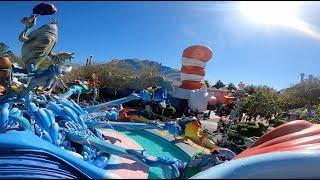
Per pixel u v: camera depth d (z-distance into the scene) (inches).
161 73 1401.3
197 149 469.7
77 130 381.1
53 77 363.6
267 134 366.0
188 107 1154.7
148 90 546.0
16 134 283.3
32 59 397.4
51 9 396.5
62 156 277.4
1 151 263.1
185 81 1191.6
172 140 504.1
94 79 835.4
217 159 338.3
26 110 349.4
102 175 264.7
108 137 469.4
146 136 548.1
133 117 626.2
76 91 522.9
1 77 354.0
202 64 1195.9
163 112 834.2
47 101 392.5
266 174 255.0
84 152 340.2
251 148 356.8
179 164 325.4
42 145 278.4
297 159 265.7
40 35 396.5
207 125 899.4
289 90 1206.9
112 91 1136.2
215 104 1412.4
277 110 1015.0
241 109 967.6
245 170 252.7
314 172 260.7
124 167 348.5
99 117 497.7
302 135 342.3
